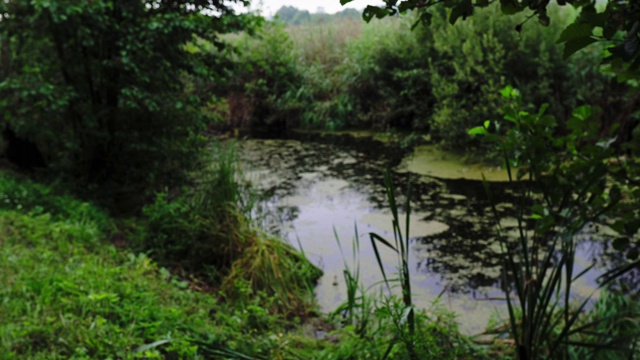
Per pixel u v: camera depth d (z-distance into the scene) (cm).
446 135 795
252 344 267
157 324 257
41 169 548
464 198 576
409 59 1028
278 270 375
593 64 740
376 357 237
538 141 199
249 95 1205
